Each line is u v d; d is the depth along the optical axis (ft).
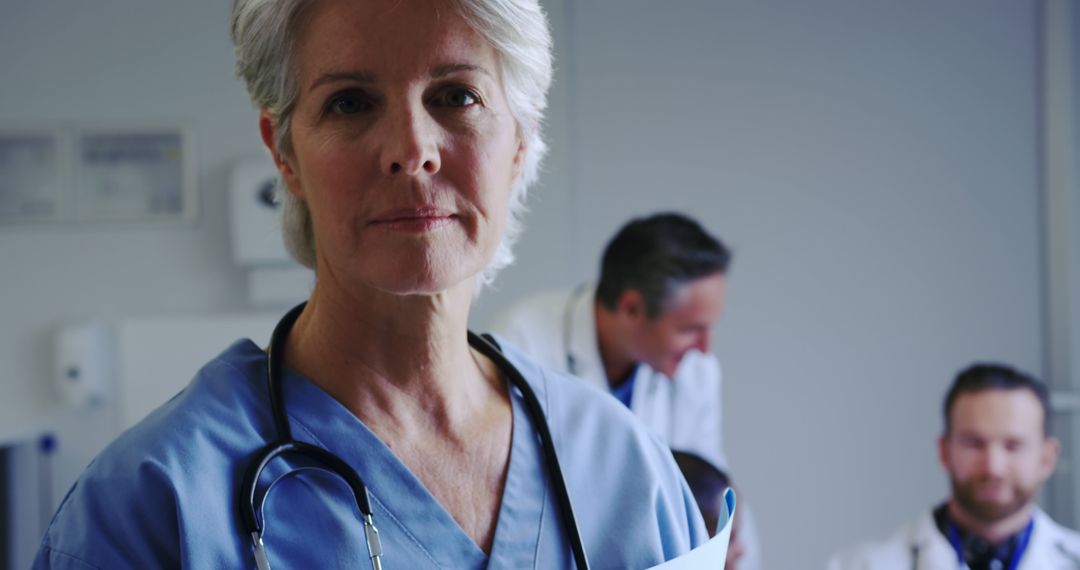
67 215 9.01
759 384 8.89
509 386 2.62
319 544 2.15
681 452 5.83
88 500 2.05
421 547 2.24
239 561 2.07
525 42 2.25
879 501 8.89
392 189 2.08
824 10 8.87
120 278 9.05
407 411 2.36
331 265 2.29
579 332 6.92
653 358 6.72
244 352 2.43
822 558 8.87
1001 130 8.82
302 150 2.20
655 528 2.54
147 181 9.02
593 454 2.59
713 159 8.88
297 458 2.21
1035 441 6.53
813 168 8.89
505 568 2.30
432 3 2.11
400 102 2.09
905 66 8.86
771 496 8.89
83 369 8.82
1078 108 8.67
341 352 2.34
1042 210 8.79
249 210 8.80
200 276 9.05
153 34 8.99
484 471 2.41
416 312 2.28
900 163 8.87
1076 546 6.56
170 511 2.06
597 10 8.87
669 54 8.89
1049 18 8.69
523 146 2.47
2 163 8.98
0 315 9.02
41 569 2.05
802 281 8.89
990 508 6.53
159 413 2.26
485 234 2.19
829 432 8.88
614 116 8.87
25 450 8.67
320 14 2.14
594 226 8.89
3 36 8.94
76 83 8.97
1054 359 8.71
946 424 6.79
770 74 8.88
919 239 8.87
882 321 8.89
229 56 9.01
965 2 8.81
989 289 8.86
